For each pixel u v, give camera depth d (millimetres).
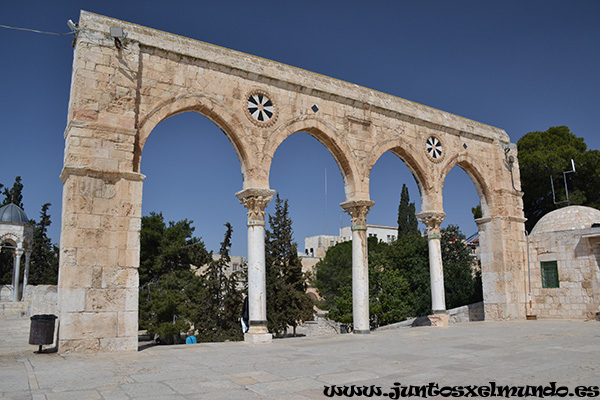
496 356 14273
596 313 28672
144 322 38281
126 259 17156
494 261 30422
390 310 41281
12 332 23312
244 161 21781
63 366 12883
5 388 9820
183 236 46312
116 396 9094
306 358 14289
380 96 26656
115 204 17297
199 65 20734
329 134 24172
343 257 65188
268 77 22484
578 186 46125
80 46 17609
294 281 45781
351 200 24656
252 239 21203
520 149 49750
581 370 11750
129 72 18422
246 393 9359
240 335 38312
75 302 16062
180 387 9953
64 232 16500
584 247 29891
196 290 41500
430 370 11859
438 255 27578
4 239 44875
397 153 27500
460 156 29656
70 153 16828
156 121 19203
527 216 48156
